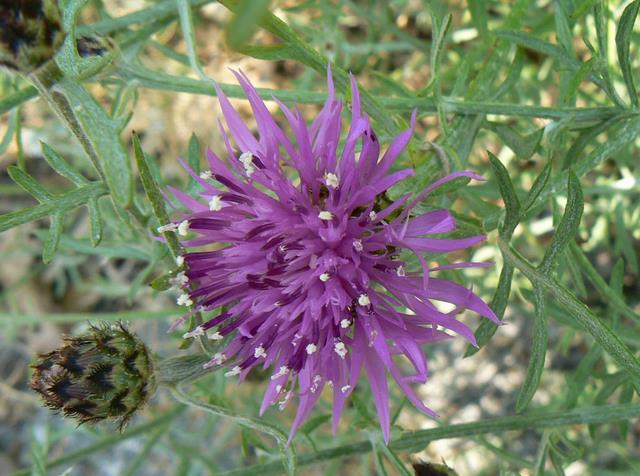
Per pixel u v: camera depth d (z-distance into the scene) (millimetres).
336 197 58
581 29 101
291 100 75
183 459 117
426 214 59
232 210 60
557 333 138
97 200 66
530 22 112
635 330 103
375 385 63
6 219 63
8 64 54
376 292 60
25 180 64
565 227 61
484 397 142
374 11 135
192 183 79
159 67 143
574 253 85
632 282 134
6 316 118
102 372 64
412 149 67
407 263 62
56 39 55
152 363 67
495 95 81
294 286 57
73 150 135
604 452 132
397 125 72
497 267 111
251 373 93
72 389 64
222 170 60
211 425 123
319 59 66
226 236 60
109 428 111
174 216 84
